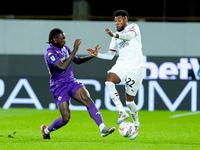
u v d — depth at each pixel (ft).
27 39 142.61
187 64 137.08
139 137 88.69
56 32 76.43
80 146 75.46
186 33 141.08
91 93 138.41
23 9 280.31
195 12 258.98
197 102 136.77
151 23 141.69
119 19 78.84
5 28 142.82
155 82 137.08
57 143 78.54
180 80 136.98
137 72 78.38
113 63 138.62
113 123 111.75
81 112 133.80
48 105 138.72
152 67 137.39
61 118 79.10
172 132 96.78
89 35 140.26
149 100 136.98
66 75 77.51
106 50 140.05
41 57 140.05
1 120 114.52
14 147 74.23
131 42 78.18
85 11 199.00
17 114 126.21
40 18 151.12
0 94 139.13
